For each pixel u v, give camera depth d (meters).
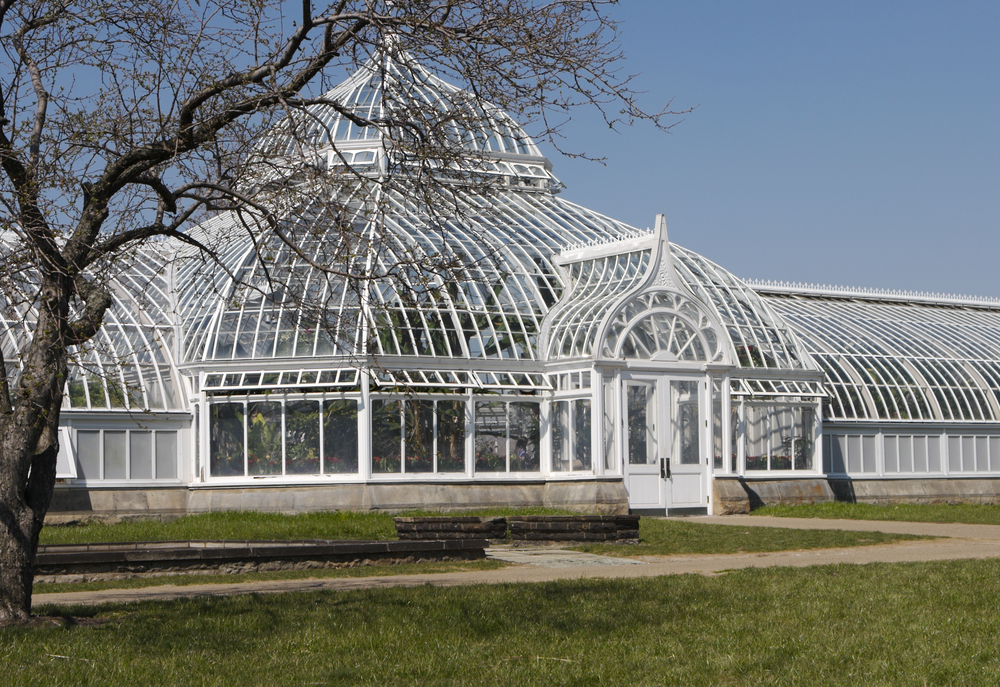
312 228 17.27
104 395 38.28
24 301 16.98
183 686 12.91
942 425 51.44
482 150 18.06
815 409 46.03
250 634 15.82
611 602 18.17
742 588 19.72
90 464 37.84
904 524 36.03
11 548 16.47
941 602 17.94
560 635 15.86
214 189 17.17
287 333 39.03
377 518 35.38
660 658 14.38
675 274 42.53
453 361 40.03
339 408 38.56
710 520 38.72
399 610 17.31
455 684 13.13
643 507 40.91
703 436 42.41
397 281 17.66
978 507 43.91
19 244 16.86
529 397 41.34
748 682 13.13
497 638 15.63
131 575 22.52
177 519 36.66
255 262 40.03
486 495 39.94
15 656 14.26
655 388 41.66
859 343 53.41
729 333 44.91
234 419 39.16
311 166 16.56
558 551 28.00
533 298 44.00
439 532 29.16
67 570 22.02
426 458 39.38
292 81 17.28
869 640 15.14
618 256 44.09
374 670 13.77
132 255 17.72
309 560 23.88
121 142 17.41
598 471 39.91
